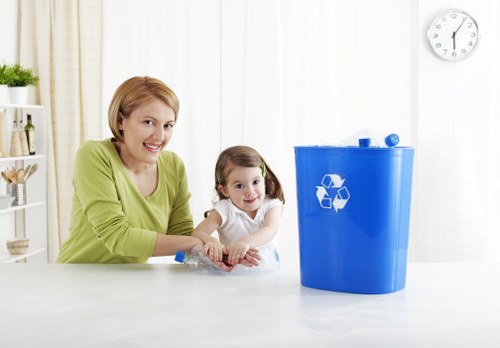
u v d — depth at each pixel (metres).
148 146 1.38
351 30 4.03
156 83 1.37
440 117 3.95
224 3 3.99
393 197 0.92
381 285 0.93
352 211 0.93
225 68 4.02
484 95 3.92
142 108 1.35
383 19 4.03
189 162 4.04
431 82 3.94
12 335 0.74
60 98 3.89
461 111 3.93
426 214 3.96
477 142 3.93
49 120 3.86
